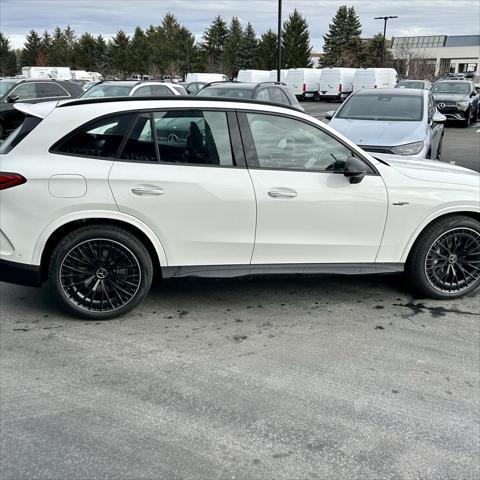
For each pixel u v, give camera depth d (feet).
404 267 14.60
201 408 9.85
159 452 8.66
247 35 253.44
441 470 8.38
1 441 8.83
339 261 13.85
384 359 11.69
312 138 13.38
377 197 13.52
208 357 11.69
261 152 13.08
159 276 13.60
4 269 12.46
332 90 133.39
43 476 8.08
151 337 12.56
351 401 10.13
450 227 14.20
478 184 14.39
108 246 12.74
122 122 12.51
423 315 13.97
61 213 12.20
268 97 38.86
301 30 239.50
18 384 10.51
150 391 10.36
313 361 11.57
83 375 10.89
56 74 136.36
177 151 12.71
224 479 8.09
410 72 193.36
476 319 13.80
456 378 10.97
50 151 12.28
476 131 60.90
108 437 9.00
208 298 14.83
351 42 256.73
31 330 12.77
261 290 15.44
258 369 11.23
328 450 8.79
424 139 25.09
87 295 13.08
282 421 9.50
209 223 12.84
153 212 12.52
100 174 12.21
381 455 8.69
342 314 13.96
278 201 12.96
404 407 9.97
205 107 12.89
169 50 264.31
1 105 42.32
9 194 12.06
